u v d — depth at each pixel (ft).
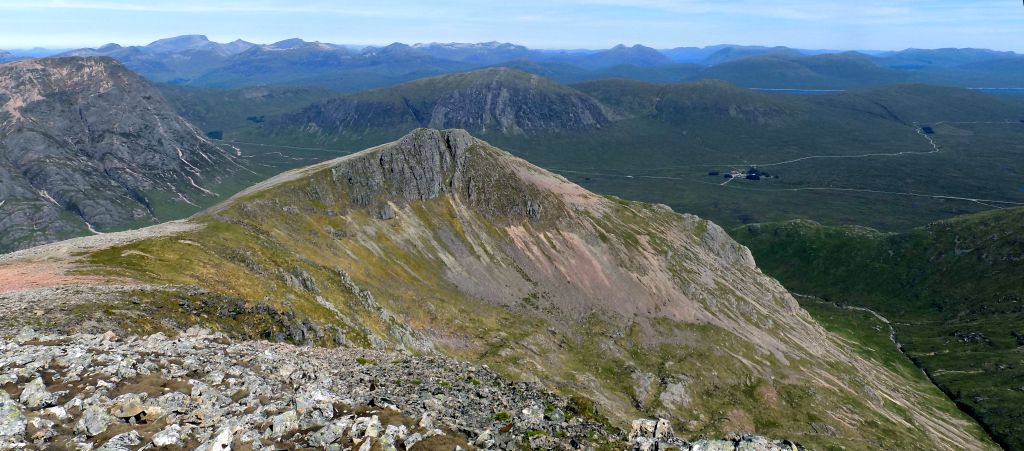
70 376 93.15
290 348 168.86
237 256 354.95
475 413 111.34
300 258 438.81
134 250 297.12
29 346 111.86
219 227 424.05
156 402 86.89
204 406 88.89
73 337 125.39
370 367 152.97
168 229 394.32
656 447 91.15
